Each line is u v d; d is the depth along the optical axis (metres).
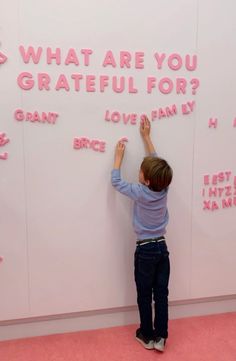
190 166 1.82
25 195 1.67
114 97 1.68
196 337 1.82
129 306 1.89
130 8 1.63
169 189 1.82
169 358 1.67
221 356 1.68
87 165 1.71
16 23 1.53
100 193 1.74
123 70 1.67
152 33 1.67
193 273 1.93
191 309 2.00
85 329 1.88
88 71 1.63
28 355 1.67
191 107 1.77
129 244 1.82
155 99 1.72
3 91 1.57
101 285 1.83
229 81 1.80
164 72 1.71
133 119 1.71
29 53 1.56
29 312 1.77
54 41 1.58
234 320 1.97
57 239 1.74
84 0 1.58
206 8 1.71
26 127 1.62
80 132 1.67
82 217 1.74
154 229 1.70
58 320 1.84
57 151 1.67
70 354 1.69
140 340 1.76
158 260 1.71
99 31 1.61
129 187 1.65
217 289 1.98
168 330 1.88
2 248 1.69
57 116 1.64
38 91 1.60
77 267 1.78
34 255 1.73
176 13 1.68
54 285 1.77
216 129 1.82
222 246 1.94
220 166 1.86
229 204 1.91
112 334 1.84
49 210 1.71
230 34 1.76
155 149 1.77
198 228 1.89
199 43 1.73
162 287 1.73
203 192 1.86
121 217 1.78
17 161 1.64
